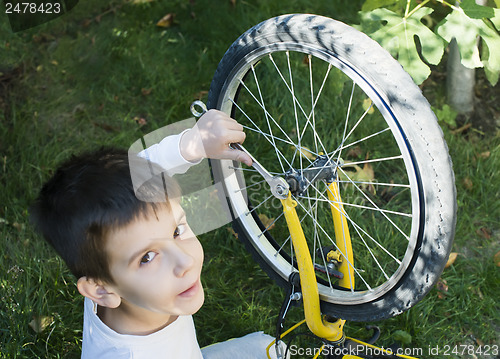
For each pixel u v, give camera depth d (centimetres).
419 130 145
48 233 137
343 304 180
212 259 256
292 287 188
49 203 135
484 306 235
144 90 328
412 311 228
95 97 328
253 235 208
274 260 206
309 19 161
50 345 226
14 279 244
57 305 238
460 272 247
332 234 257
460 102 303
